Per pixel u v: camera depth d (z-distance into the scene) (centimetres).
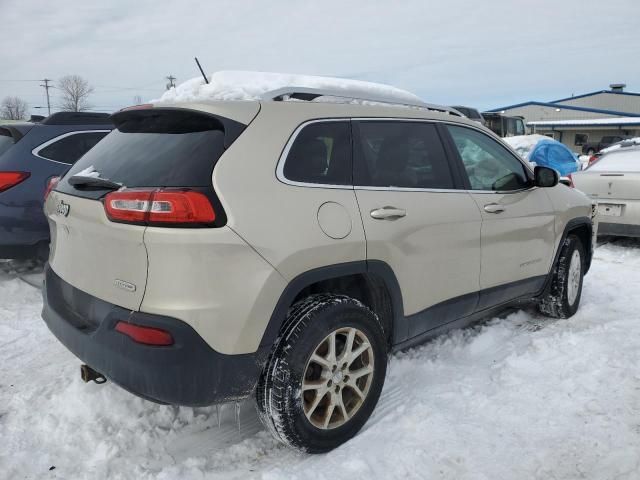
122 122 306
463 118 383
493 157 395
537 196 420
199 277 225
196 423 303
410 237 304
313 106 288
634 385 335
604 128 4856
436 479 255
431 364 369
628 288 552
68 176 300
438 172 343
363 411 287
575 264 468
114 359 237
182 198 224
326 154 282
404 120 331
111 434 292
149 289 228
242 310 234
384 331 313
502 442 281
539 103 5381
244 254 234
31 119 732
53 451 278
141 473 261
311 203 262
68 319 268
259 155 253
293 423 254
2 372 363
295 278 251
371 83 385
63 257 284
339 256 266
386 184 304
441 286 331
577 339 403
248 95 324
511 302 422
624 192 711
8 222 518
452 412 308
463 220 340
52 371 365
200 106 261
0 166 521
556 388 335
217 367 232
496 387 338
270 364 250
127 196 233
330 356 267
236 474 259
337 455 269
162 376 225
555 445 279
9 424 300
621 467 260
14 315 468
